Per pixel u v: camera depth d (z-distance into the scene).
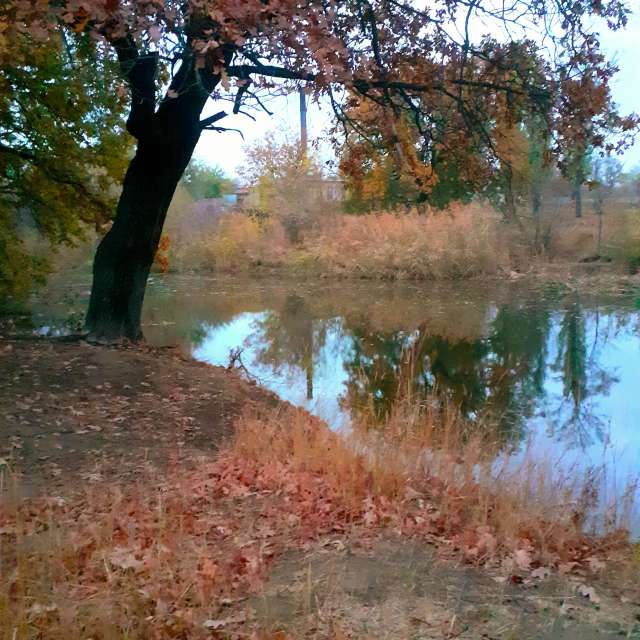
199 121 12.72
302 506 5.81
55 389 9.73
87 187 18.28
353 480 6.10
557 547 5.23
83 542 4.67
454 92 13.92
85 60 11.40
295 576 4.57
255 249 42.50
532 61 12.69
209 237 43.88
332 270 38.34
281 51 8.16
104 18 6.89
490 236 35.72
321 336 19.86
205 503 5.98
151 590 4.00
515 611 4.17
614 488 6.80
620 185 37.62
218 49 8.05
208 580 4.23
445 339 19.12
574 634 3.92
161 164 12.73
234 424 8.72
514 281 33.09
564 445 9.43
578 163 12.80
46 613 3.71
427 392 12.64
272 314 24.67
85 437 8.05
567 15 11.66
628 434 10.03
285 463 6.99
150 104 12.23
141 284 13.38
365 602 4.22
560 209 37.94
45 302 25.23
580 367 15.36
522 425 10.62
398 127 13.65
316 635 3.77
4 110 15.99
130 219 12.94
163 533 4.87
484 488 6.21
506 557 4.95
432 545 5.17
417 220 36.69
